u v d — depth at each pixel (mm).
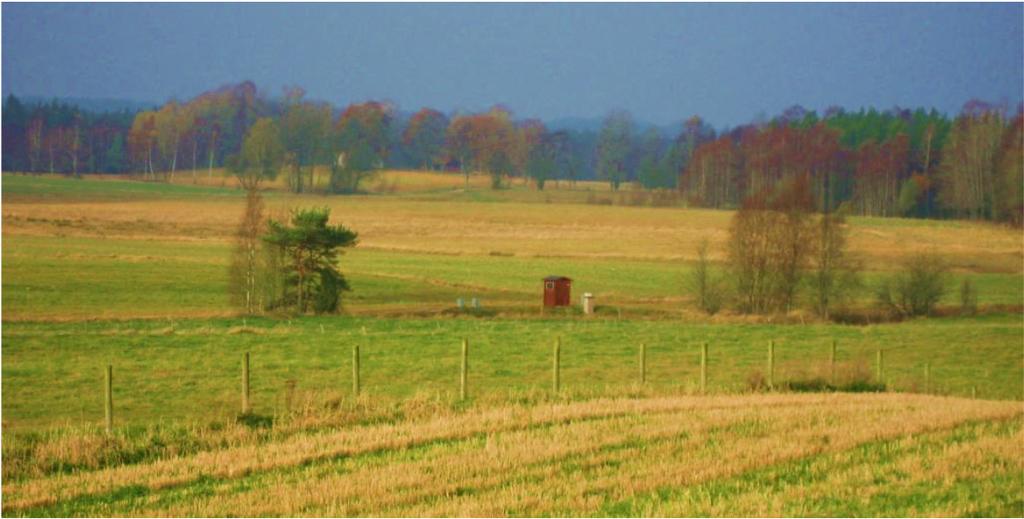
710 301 105750
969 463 32562
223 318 85062
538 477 30531
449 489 29188
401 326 81125
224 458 32531
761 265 105438
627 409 41031
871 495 28922
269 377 56125
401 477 30156
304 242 92500
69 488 29516
